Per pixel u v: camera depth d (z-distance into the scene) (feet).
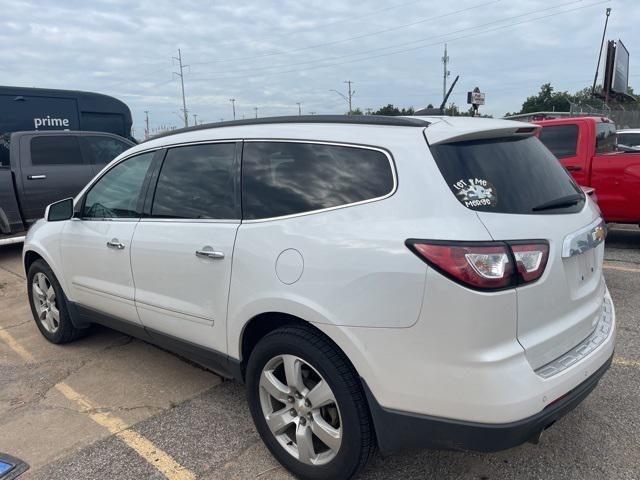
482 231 7.15
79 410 11.72
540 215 7.95
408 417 7.53
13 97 34.47
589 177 23.80
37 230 15.24
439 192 7.48
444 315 7.08
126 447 10.27
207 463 9.70
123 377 13.26
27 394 12.53
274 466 9.55
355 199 8.20
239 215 9.65
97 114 38.68
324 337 8.30
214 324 9.95
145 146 12.09
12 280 22.93
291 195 9.02
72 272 13.74
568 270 8.18
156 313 11.28
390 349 7.49
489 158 8.15
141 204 11.77
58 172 27.43
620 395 11.49
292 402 8.93
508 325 7.09
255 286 8.93
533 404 7.11
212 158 10.44
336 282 7.87
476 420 7.07
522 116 57.57
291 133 9.32
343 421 8.11
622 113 90.22
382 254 7.50
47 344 15.56
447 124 8.37
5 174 25.61
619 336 14.60
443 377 7.19
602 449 9.67
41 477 9.43
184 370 13.57
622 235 28.40
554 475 9.02
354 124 8.85
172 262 10.60
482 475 9.07
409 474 9.13
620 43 111.65
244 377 10.01
